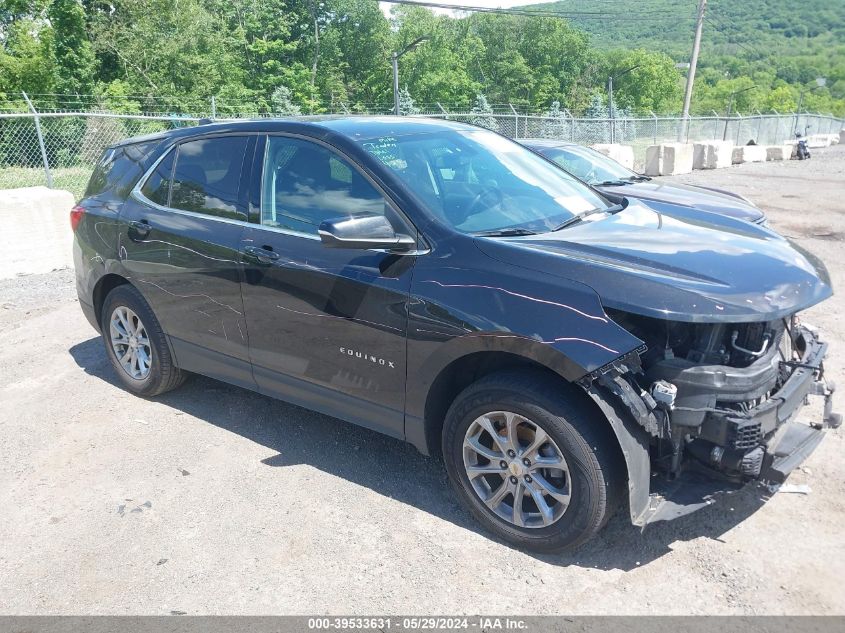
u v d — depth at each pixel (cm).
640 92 10306
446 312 317
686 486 302
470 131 440
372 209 355
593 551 319
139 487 387
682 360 287
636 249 320
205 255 418
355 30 6962
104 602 299
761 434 283
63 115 1252
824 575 297
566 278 298
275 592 301
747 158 2794
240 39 5409
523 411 301
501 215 359
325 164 378
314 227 374
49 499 379
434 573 309
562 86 9638
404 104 5138
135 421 467
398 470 397
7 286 822
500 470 320
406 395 344
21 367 571
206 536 341
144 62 4184
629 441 281
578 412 290
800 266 323
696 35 3338
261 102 5062
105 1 4150
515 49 9256
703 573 301
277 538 338
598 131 2981
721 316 276
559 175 436
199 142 446
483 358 328
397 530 341
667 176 2217
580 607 285
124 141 520
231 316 413
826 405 344
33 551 335
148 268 455
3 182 1934
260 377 414
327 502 367
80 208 514
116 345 507
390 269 340
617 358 278
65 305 743
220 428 454
